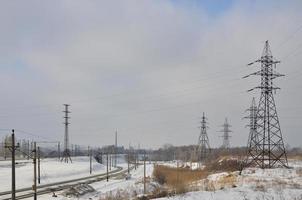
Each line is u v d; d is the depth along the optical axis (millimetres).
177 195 31844
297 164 68000
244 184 36969
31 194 60500
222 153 114312
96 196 58594
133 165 187625
